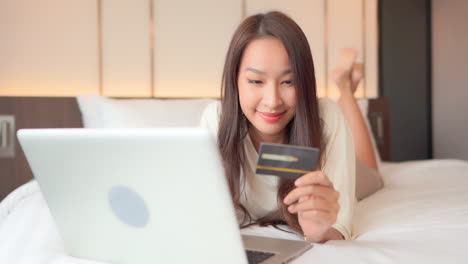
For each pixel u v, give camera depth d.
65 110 2.25
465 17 4.18
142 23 2.57
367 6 3.41
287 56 1.00
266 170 0.80
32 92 2.32
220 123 1.18
